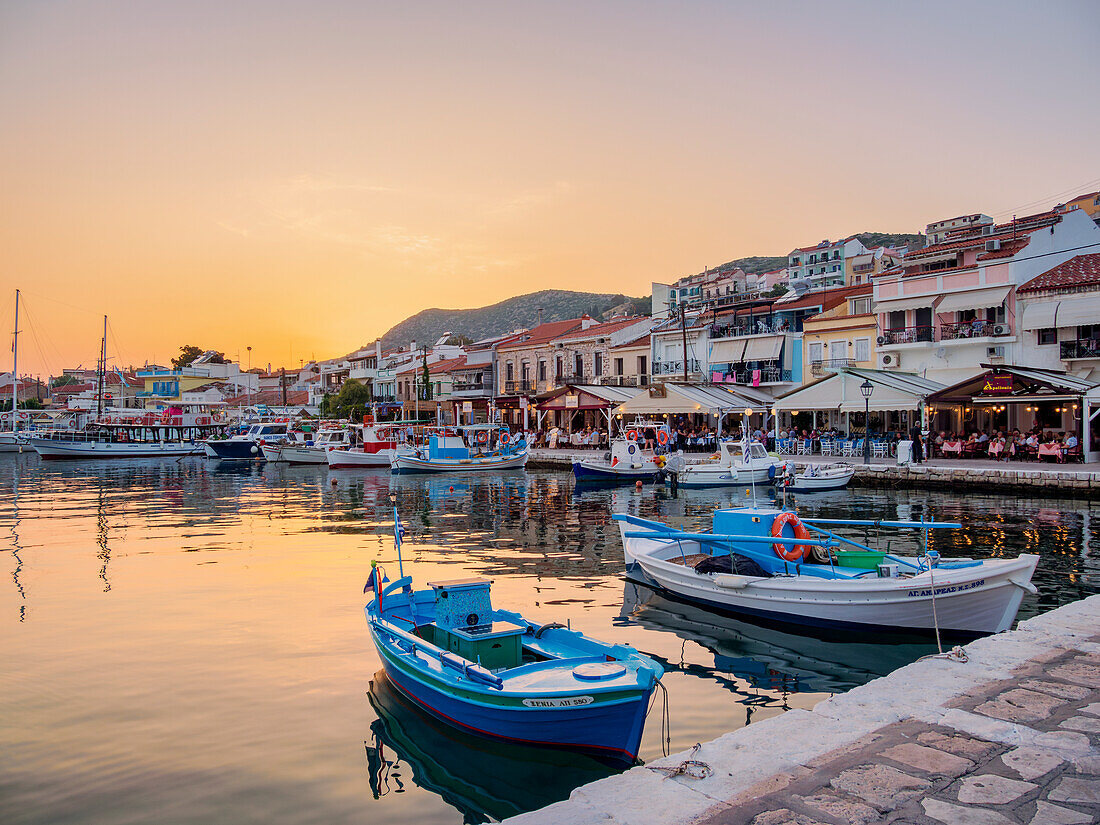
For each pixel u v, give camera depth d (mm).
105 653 11641
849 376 39219
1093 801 4871
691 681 10359
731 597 13695
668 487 36406
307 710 9453
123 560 19578
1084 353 36500
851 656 11531
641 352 60812
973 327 40812
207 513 30281
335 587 16156
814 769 5414
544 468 49062
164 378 112500
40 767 7949
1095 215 76875
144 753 8273
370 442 56188
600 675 8172
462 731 8805
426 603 11984
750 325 54000
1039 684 7016
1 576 17609
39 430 79625
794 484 32562
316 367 131500
